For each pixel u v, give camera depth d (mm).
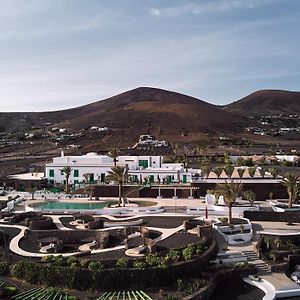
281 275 47281
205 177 96000
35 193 90125
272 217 66625
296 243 55906
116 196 88312
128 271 42469
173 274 43500
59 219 66312
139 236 55000
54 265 43562
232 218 65625
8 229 59656
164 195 87438
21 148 194875
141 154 154500
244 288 44625
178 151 160500
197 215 69688
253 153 158625
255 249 52844
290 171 108562
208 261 48125
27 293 40031
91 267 42500
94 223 60000
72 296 39750
